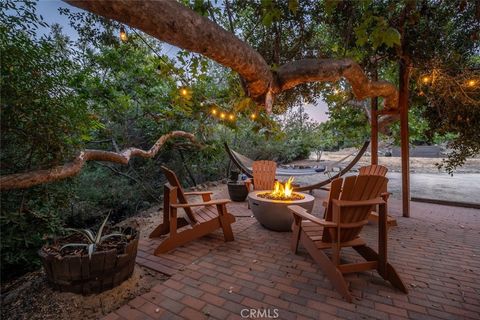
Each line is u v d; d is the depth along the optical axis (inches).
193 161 273.7
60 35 140.6
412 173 382.9
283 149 397.7
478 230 132.6
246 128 316.5
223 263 94.5
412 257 99.9
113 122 214.8
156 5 37.8
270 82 69.7
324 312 66.5
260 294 74.6
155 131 236.4
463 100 134.6
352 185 75.4
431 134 179.3
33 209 95.3
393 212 168.9
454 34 132.3
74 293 71.2
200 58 152.8
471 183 290.7
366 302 70.7
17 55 69.0
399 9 120.4
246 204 193.6
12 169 80.2
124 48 175.0
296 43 143.3
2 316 66.5
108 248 78.1
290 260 97.0
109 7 34.2
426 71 140.6
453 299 72.2
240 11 131.8
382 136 293.4
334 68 82.9
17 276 104.0
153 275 87.4
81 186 181.6
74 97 92.4
